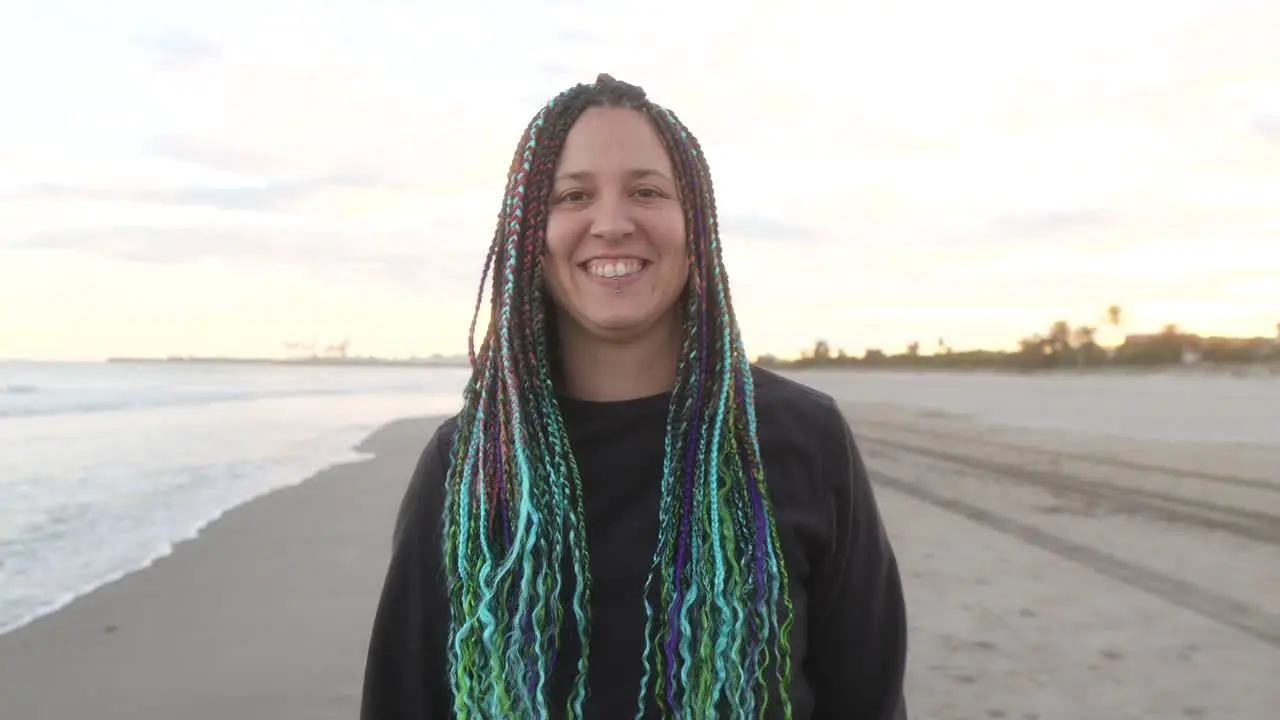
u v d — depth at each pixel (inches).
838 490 59.4
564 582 55.9
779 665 54.6
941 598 218.8
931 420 791.1
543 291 61.4
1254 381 1581.0
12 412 976.3
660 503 57.1
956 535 293.1
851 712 60.7
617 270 57.9
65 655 185.2
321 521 331.0
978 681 167.0
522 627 53.4
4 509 362.0
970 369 3265.3
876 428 712.4
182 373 3356.3
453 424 63.6
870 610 60.8
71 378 2426.2
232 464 515.8
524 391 58.4
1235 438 580.1
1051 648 183.9
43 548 287.4
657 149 59.5
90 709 158.6
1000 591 225.0
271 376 3225.9
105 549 285.9
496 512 56.9
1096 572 243.3
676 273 59.4
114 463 519.8
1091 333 3142.2
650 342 61.4
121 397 1363.2
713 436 56.6
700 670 52.9
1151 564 251.4
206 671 175.8
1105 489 382.3
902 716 61.7
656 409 59.3
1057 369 2694.4
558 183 59.3
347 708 158.2
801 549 57.2
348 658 182.2
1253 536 287.0
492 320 61.3
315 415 1013.2
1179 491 374.0
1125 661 176.2
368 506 362.6
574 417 59.8
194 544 291.3
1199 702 157.9
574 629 55.3
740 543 55.2
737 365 59.2
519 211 59.3
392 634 59.7
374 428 800.3
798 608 57.2
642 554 56.1
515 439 56.6
